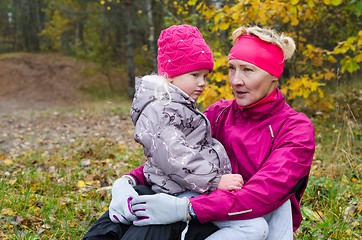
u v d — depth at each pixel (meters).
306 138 1.65
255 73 1.71
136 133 1.71
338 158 4.19
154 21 14.53
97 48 20.36
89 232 1.71
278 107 1.77
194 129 1.76
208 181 1.59
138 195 1.71
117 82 23.77
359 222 2.89
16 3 36.88
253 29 1.74
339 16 6.93
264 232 1.56
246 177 1.76
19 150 6.98
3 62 27.58
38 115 12.88
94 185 4.13
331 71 5.48
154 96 1.74
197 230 1.59
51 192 3.78
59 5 20.88
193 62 1.82
